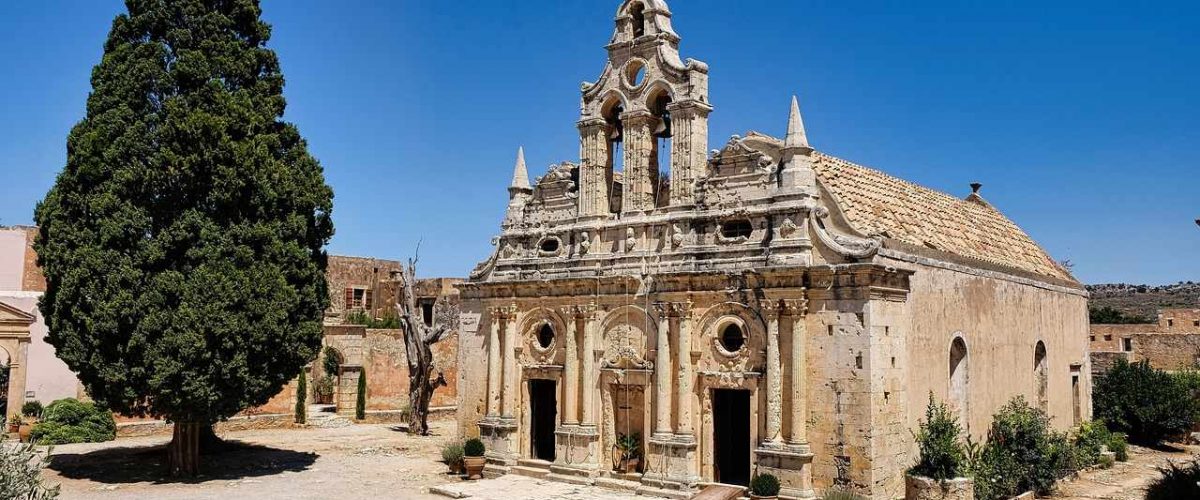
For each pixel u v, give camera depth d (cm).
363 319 7494
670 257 3256
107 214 3188
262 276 3297
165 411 3266
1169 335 6388
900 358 2905
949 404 3197
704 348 3148
